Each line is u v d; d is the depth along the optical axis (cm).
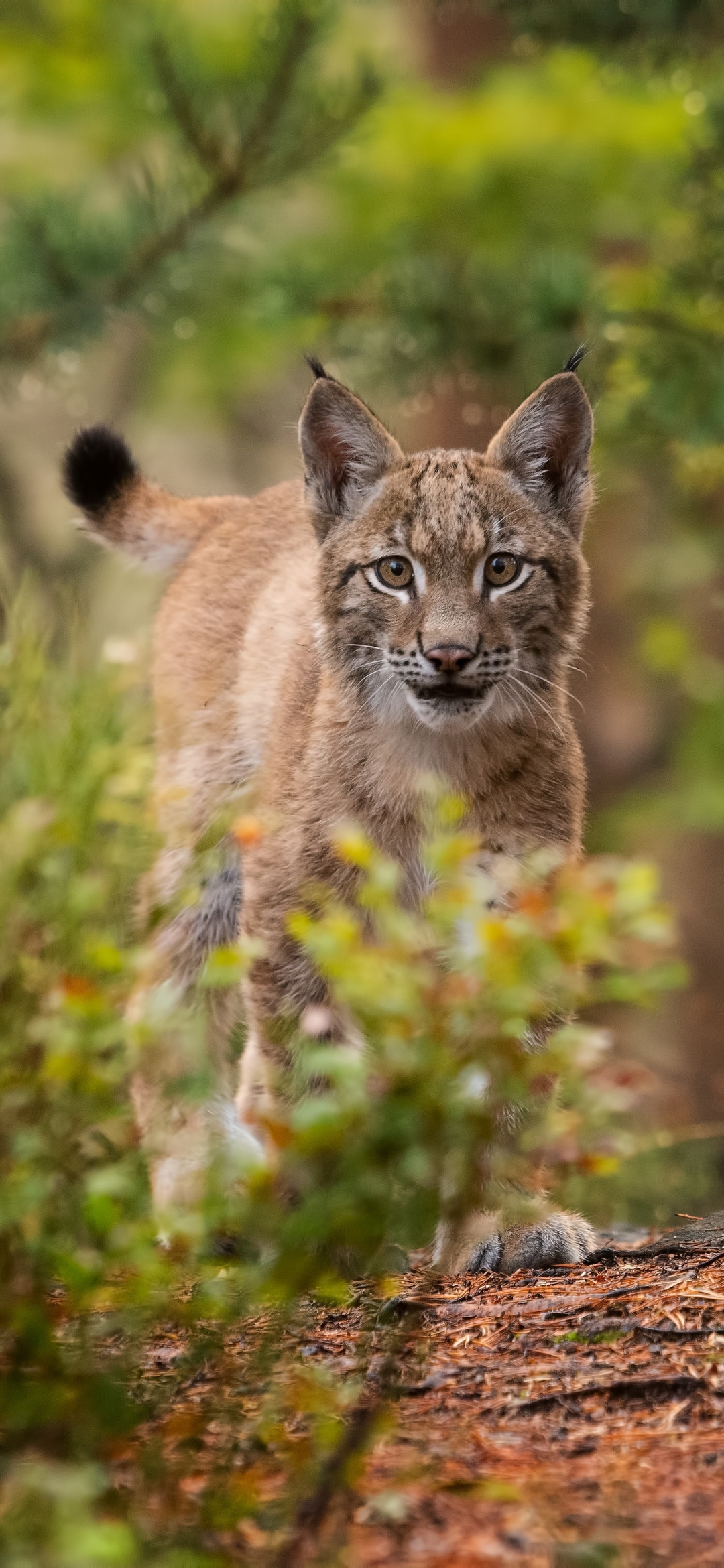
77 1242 584
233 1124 935
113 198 2011
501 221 1836
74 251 1370
